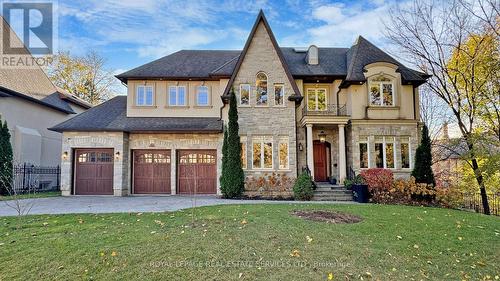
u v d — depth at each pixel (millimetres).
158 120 17625
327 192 15000
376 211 10062
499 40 14484
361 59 18109
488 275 5621
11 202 12508
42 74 22938
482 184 15555
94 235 6855
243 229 7395
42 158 20547
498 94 15383
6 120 17562
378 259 5938
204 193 17094
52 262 5414
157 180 17078
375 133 16844
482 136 15102
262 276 5035
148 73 18047
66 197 15266
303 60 19516
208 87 18438
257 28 17500
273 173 16344
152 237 6691
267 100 16906
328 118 16344
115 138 16375
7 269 5176
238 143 15453
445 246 6844
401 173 16625
